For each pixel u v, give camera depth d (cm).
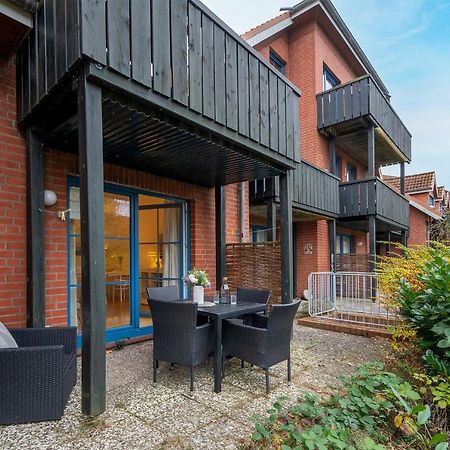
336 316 625
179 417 257
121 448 215
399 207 1123
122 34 264
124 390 304
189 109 325
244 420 255
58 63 269
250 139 407
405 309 354
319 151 936
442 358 308
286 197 499
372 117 855
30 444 216
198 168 477
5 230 344
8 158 349
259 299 420
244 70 402
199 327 315
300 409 262
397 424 238
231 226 631
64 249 391
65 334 294
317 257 931
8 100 351
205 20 348
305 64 948
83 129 247
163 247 583
